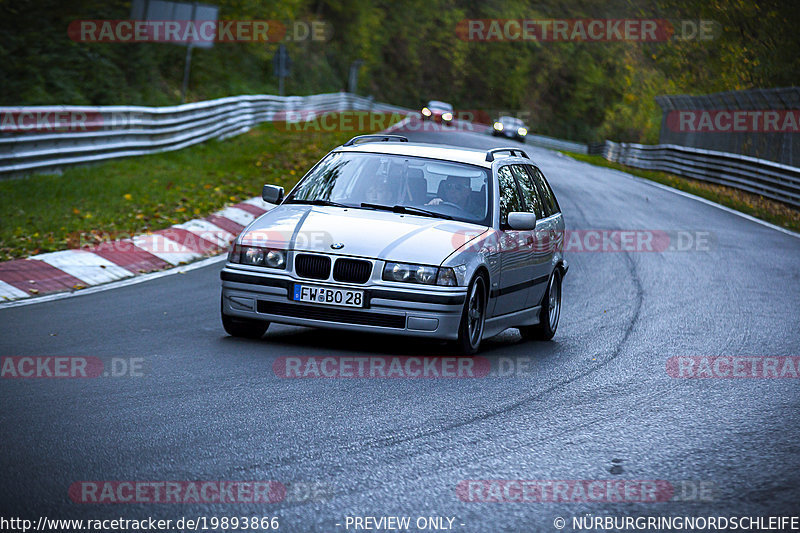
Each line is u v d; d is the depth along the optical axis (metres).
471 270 17.47
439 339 17.20
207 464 10.59
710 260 36.72
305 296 17.27
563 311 25.31
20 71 58.09
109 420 12.21
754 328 23.25
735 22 104.88
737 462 11.62
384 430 12.41
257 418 12.65
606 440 12.48
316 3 172.62
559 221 23.09
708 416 14.16
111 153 46.50
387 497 9.76
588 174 81.12
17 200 33.62
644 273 32.69
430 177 19.66
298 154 61.72
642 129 141.50
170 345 17.47
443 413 13.51
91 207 34.34
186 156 53.38
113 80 66.25
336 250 17.25
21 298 22.11
